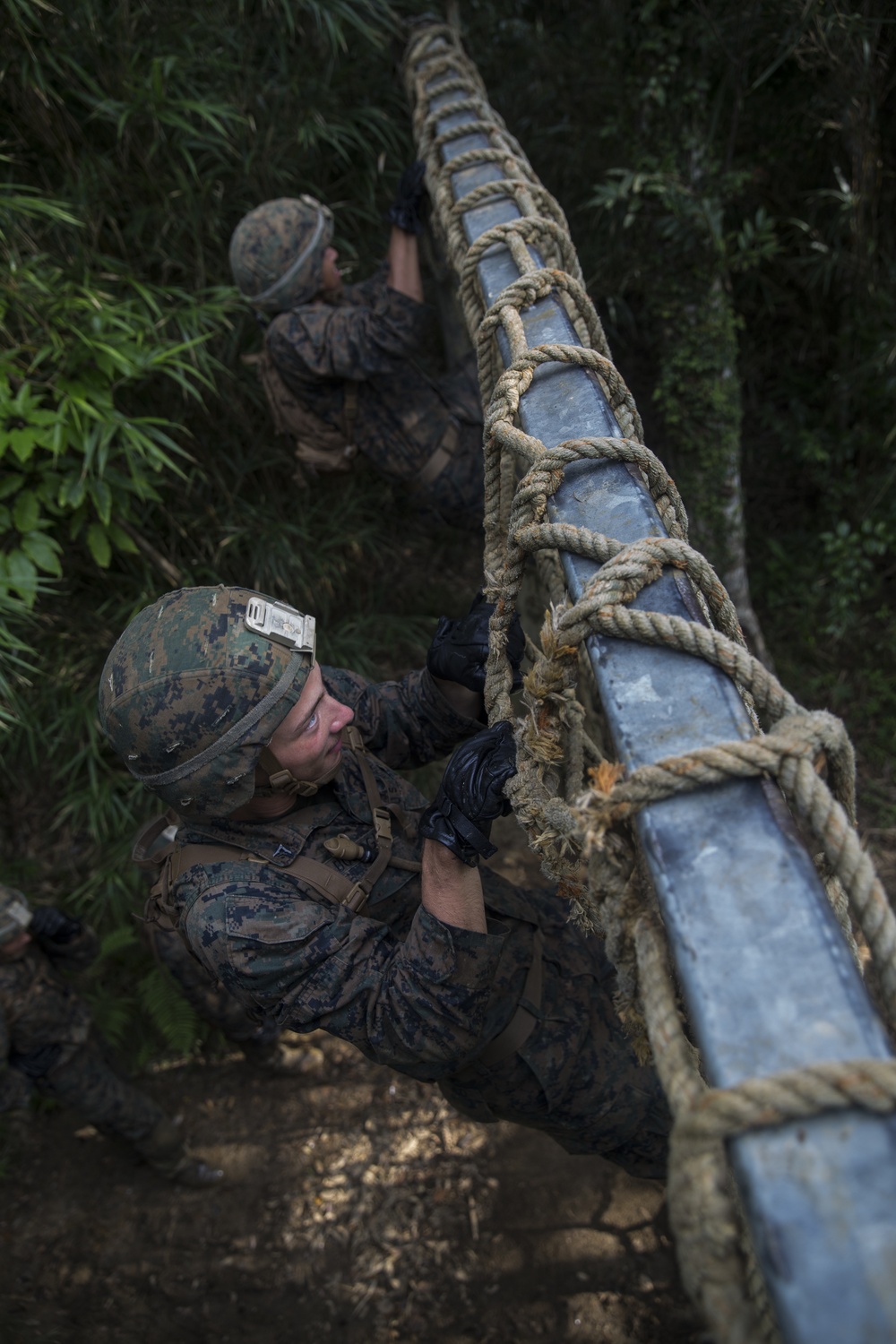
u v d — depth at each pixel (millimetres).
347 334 2924
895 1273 582
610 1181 3020
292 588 3641
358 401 3127
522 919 1740
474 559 4164
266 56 3486
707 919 792
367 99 3605
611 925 1042
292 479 3664
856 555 3621
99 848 3631
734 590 3701
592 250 3750
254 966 1431
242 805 1455
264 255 2932
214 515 3541
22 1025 2744
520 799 1311
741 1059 704
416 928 1410
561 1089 1703
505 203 2199
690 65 2988
